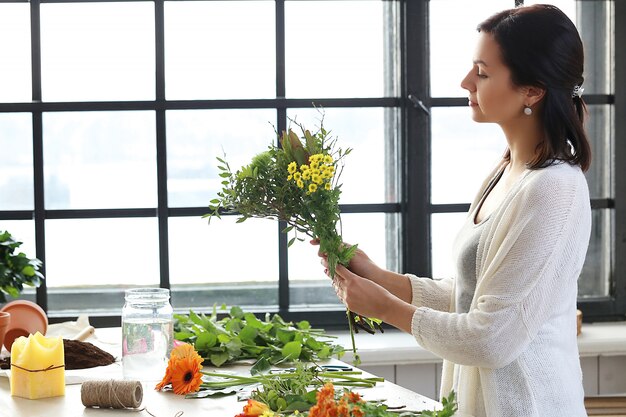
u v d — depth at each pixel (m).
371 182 3.67
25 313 2.70
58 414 1.95
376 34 3.65
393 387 2.14
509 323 1.90
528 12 2.01
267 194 2.17
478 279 2.06
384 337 3.48
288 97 3.62
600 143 3.74
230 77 3.59
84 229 3.57
